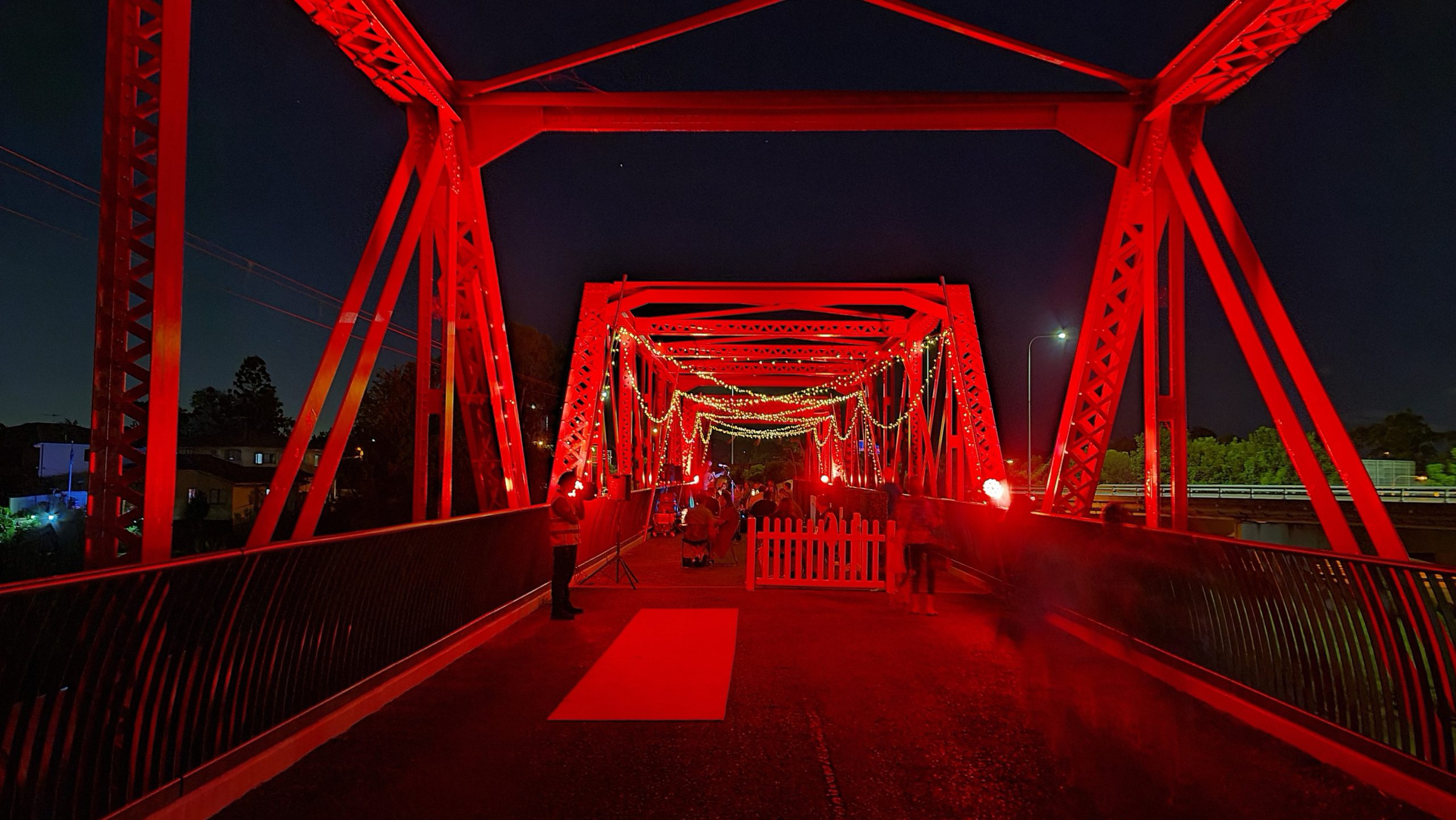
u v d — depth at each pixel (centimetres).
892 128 966
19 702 337
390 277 833
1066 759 513
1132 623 772
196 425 4478
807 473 5553
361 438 2795
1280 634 561
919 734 562
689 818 425
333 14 720
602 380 1653
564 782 474
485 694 664
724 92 966
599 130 974
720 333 2227
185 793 420
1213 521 3453
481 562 883
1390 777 457
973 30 870
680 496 2845
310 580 534
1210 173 823
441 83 883
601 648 844
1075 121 930
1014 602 1119
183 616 420
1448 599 428
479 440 1046
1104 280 977
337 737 554
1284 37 722
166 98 470
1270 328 723
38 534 2211
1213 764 505
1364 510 655
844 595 1212
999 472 1612
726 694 663
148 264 469
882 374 2795
